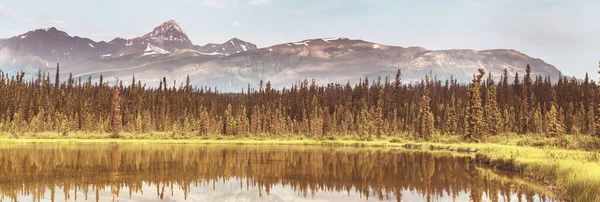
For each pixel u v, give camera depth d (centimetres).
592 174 2994
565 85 18062
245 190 3575
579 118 12738
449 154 7519
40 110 13762
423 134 12538
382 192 3484
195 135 13638
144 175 4362
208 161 5869
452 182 3950
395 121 14650
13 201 3008
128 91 18750
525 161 4525
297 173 4653
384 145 11150
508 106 15588
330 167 5225
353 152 8038
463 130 12438
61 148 8025
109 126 13688
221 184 3872
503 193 3341
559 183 3409
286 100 19588
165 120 15125
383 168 5128
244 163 5659
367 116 15162
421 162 5866
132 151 7462
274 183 3950
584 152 5159
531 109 15375
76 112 14400
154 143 10906
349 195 3347
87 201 3033
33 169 4675
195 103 18800
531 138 9806
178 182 3956
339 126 15188
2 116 13675
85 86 19138
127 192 3403
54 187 3569
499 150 5806
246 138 13662
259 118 14975
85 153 6812
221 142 12019
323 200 3166
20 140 10862
